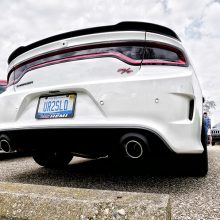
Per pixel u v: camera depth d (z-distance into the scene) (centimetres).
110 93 221
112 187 251
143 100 212
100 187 253
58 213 135
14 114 266
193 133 218
